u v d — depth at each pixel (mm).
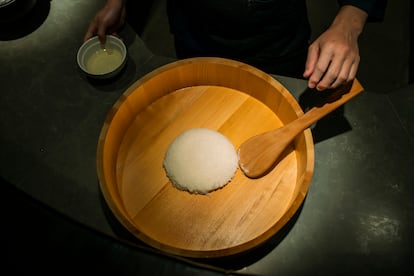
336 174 764
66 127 824
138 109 773
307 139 675
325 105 678
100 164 643
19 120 835
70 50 905
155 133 771
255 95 788
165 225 684
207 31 958
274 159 693
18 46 916
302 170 689
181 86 803
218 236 674
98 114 832
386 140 790
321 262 696
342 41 706
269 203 700
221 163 704
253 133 771
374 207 736
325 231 718
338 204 739
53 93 856
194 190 699
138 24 1606
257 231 678
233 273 488
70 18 944
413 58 1511
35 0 930
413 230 718
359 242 710
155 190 715
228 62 734
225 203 701
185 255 581
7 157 798
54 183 769
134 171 735
